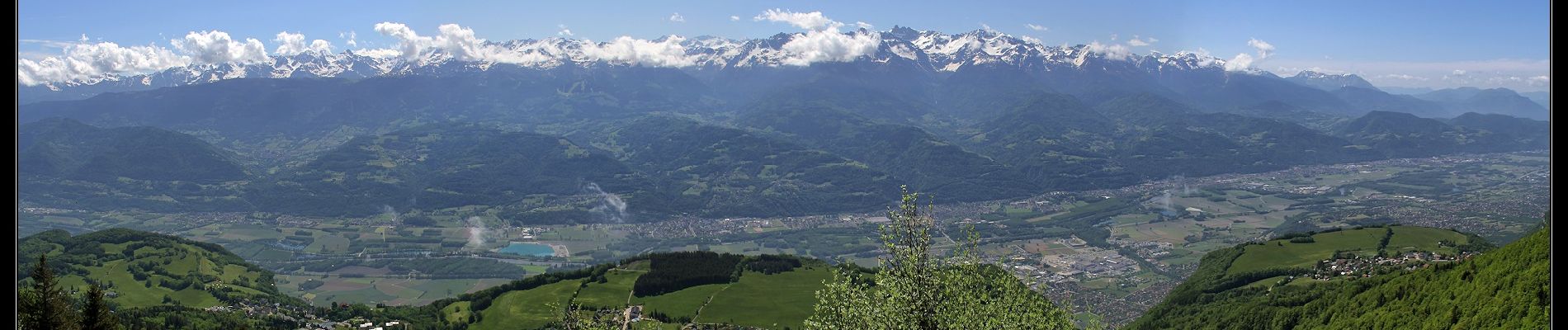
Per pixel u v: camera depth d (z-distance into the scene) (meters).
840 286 38.69
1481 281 85.19
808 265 176.75
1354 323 105.00
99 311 53.31
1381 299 105.50
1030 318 39.94
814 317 39.62
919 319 36.09
